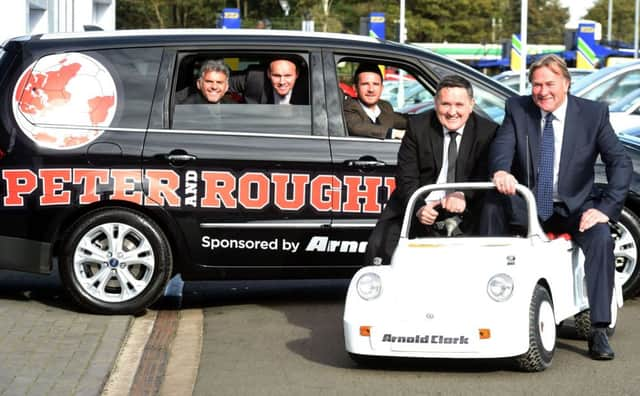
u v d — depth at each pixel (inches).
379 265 300.7
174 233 364.2
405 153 336.5
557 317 302.2
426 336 282.4
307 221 367.6
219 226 364.8
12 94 363.3
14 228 362.0
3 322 346.9
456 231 320.5
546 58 315.9
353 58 378.0
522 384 280.4
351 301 290.5
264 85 371.9
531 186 320.5
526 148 320.2
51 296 396.8
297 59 374.0
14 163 360.8
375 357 298.4
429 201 319.6
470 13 2891.2
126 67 367.2
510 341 279.1
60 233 366.0
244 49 371.9
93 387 274.7
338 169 368.5
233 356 315.3
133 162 362.3
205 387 282.5
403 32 1707.7
